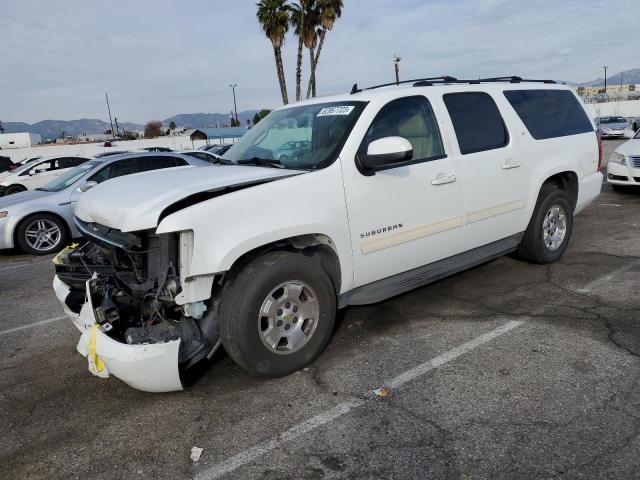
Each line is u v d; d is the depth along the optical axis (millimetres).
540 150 5191
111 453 2877
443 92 4500
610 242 6566
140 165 9727
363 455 2703
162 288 3184
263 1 28844
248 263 3346
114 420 3205
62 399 3518
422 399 3184
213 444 2885
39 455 2908
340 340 4086
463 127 4547
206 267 3057
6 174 18891
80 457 2861
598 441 2678
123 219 3137
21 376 3930
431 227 4230
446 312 4523
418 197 4098
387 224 3922
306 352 3605
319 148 3844
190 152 11078
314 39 29188
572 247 6434
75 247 4219
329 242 3660
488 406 3061
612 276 5227
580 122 5895
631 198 9641
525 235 5387
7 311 5617
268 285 3322
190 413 3209
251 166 3961
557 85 5816
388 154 3529
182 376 3264
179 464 2740
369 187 3791
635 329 3961
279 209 3350
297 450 2779
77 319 3568
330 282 3650
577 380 3283
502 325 4184
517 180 4938
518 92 5254
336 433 2902
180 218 3002
